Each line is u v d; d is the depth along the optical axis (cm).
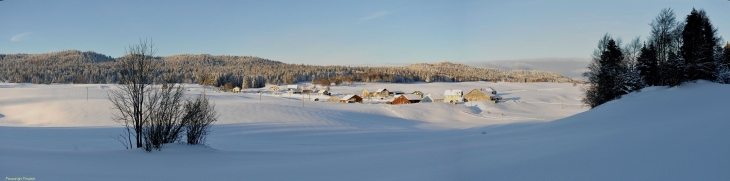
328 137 2658
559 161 641
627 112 1892
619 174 514
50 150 1029
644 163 547
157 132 1284
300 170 840
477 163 742
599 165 575
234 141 2217
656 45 4006
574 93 10806
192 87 11569
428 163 821
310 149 1484
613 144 733
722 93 1970
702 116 1088
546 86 15012
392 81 17938
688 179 457
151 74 1384
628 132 909
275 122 3944
